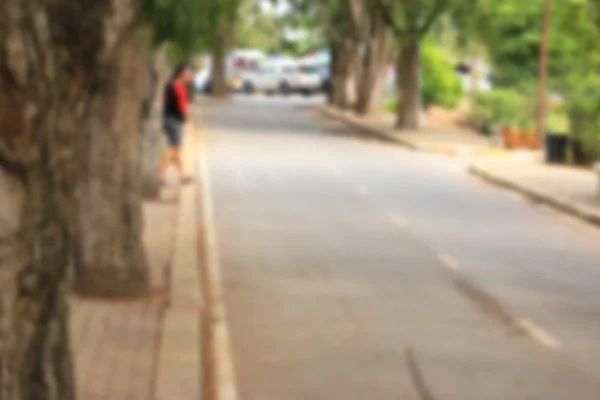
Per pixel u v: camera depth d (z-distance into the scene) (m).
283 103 68.25
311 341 10.77
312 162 31.73
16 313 3.74
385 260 15.80
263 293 13.10
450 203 23.45
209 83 75.88
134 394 8.38
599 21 25.08
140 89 11.66
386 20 44.84
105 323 10.69
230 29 9.74
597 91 31.27
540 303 13.08
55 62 4.03
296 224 19.16
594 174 29.27
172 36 8.64
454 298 13.16
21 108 3.70
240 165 29.78
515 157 35.47
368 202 22.86
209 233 17.55
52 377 4.02
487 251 17.09
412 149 38.59
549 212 22.66
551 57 43.31
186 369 9.13
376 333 11.16
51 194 3.97
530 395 9.09
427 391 9.11
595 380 9.63
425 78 58.16
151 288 12.53
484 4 42.03
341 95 59.59
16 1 3.63
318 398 8.88
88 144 11.67
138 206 11.87
